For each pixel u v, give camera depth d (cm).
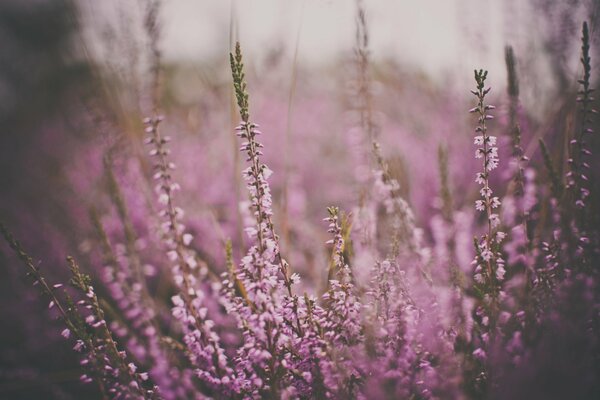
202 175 81
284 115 95
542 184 53
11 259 66
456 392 39
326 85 108
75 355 59
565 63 57
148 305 55
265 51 75
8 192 96
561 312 40
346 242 43
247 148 40
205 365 43
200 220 68
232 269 44
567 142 49
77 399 56
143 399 42
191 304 43
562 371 38
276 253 41
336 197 84
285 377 42
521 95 58
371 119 56
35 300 63
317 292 52
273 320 40
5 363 61
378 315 42
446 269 47
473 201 61
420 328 43
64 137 110
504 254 50
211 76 85
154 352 48
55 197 83
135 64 64
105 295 63
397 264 43
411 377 41
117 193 56
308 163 93
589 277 41
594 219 43
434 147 71
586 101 42
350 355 41
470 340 43
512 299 43
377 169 51
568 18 56
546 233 48
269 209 41
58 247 69
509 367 40
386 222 50
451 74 77
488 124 65
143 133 78
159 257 65
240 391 42
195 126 89
